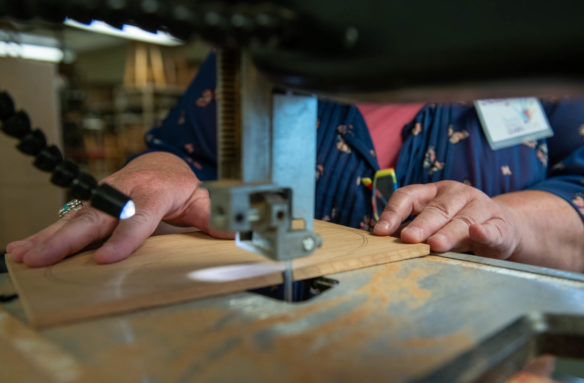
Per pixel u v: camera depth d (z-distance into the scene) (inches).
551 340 17.0
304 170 18.5
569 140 48.3
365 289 19.8
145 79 233.0
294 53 13.2
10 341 14.6
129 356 13.5
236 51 16.6
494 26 10.2
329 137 46.1
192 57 255.8
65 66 107.8
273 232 18.0
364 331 15.4
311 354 13.7
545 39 9.6
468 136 45.4
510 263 24.0
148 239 27.9
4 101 14.7
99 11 11.8
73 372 12.5
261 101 16.9
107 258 22.1
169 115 51.9
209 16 11.0
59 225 26.0
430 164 45.6
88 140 213.6
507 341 15.3
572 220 37.3
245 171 17.0
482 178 45.4
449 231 27.2
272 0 13.1
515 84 10.8
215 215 16.8
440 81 11.5
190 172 31.9
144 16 12.3
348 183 45.0
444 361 13.3
